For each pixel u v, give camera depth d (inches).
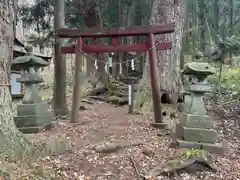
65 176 147.5
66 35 297.0
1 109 154.9
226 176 163.8
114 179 150.6
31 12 584.1
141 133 246.2
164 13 386.0
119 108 442.6
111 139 221.1
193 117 201.2
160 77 382.0
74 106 296.8
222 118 321.4
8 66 161.2
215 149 195.6
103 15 756.0
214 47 522.3
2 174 119.3
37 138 199.2
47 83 732.0
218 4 929.5
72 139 216.4
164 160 175.8
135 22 884.6
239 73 562.6
